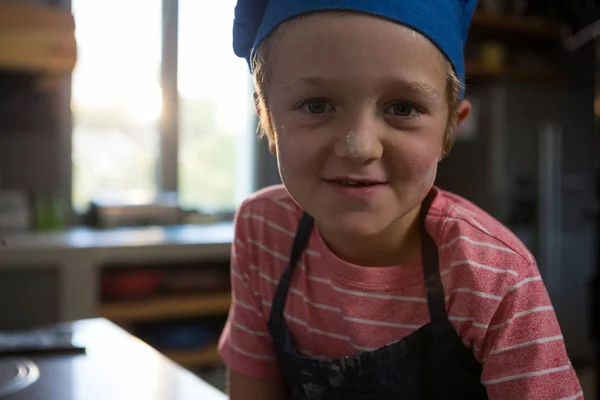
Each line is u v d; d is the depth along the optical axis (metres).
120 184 3.40
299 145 0.60
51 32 2.58
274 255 0.83
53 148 3.16
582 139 3.44
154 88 3.40
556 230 3.36
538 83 3.50
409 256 0.75
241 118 3.60
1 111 3.03
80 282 2.59
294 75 0.58
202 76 3.49
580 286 3.33
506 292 0.67
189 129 3.50
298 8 0.58
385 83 0.56
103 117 3.33
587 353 3.23
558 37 3.63
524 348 0.66
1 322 2.49
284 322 0.81
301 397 0.80
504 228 0.75
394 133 0.58
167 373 1.02
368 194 0.58
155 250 2.71
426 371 0.72
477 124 3.41
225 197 3.64
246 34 0.72
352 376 0.74
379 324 0.74
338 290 0.76
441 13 0.61
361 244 0.74
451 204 0.74
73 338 1.16
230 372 0.90
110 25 3.29
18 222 2.93
